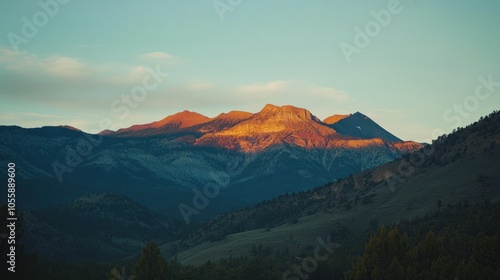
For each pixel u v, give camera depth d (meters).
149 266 191.00
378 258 177.75
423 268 173.88
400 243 182.12
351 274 178.75
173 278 198.75
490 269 152.00
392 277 167.75
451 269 158.38
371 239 183.62
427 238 180.12
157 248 193.25
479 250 167.50
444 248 180.62
